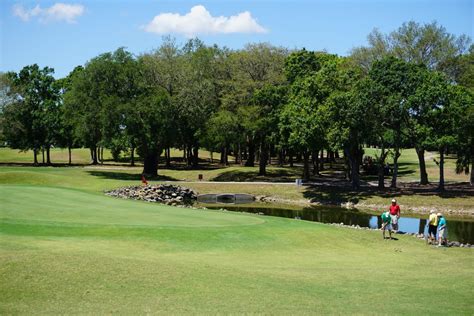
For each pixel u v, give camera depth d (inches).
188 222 1219.9
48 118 3885.3
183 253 936.9
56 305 580.7
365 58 3031.5
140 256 848.9
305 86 2464.3
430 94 2139.5
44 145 3978.8
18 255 724.0
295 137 2386.8
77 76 3019.2
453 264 1009.5
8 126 3688.5
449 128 2202.3
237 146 3895.2
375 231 1384.1
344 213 2050.9
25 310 562.3
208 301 622.2
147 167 3120.1
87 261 729.0
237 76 3139.8
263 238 1120.8
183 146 4399.6
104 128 2770.7
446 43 2903.5
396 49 2965.1
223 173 3223.4
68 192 1755.7
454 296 734.5
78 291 624.7
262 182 2876.5
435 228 1273.4
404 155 4608.8
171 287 664.4
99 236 1008.2
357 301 673.0
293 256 998.4
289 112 2470.5
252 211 2092.8
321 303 650.2
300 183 2662.4
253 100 2967.5
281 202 2454.5
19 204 1370.6
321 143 2407.7
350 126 2292.1
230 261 893.2
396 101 2167.8
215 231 1122.7
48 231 1008.9
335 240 1182.3
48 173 2920.8
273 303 632.4
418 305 672.4
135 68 2930.6
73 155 4813.0
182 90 3048.7
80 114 2898.6
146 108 2790.4
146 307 588.4
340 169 3806.6
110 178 2871.6
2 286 619.8
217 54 3531.0
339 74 2429.9
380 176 2502.5
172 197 2422.5
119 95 2901.1
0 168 3218.5
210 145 3518.7
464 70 2844.5
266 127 2908.5
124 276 687.1
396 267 943.0
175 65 3196.4
